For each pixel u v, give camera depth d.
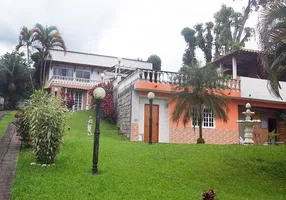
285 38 9.01
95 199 7.33
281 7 9.02
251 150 12.73
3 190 7.77
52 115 10.55
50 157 10.34
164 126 19.47
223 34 32.41
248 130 16.42
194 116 15.52
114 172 9.61
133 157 11.41
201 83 15.40
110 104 22.94
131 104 19.00
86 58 35.50
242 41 30.28
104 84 25.12
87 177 8.95
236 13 32.88
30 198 7.16
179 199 7.66
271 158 11.82
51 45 31.03
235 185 9.32
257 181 9.78
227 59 23.19
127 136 19.14
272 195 8.83
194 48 36.25
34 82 39.19
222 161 11.21
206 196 6.52
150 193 7.99
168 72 19.50
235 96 20.77
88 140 14.62
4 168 9.76
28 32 30.42
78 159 10.91
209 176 9.84
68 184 8.27
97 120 9.84
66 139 14.69
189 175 9.82
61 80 32.06
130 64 37.44
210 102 15.20
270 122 23.80
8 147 12.94
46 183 8.23
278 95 9.65
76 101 32.59
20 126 13.23
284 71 9.84
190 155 11.79
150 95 14.34
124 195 7.73
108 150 12.30
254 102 21.80
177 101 16.44
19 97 40.50
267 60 9.37
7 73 39.75
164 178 9.41
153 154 11.85
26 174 8.96
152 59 40.91
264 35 9.20
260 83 21.62
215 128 20.33
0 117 22.55
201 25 36.47
